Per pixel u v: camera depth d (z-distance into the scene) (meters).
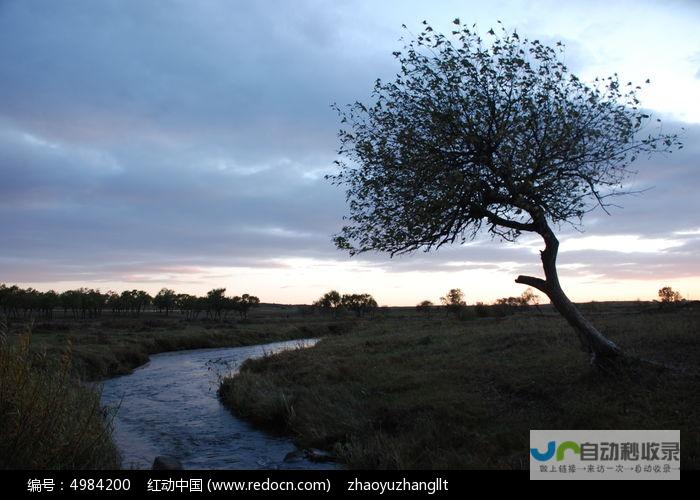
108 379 24.11
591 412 10.02
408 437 10.20
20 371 8.05
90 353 26.34
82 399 10.02
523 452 8.78
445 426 10.51
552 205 12.97
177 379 24.16
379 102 13.24
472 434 9.89
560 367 13.50
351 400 13.50
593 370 12.30
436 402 11.96
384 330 37.41
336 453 10.41
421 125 13.16
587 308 47.94
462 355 17.81
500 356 16.48
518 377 13.19
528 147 12.49
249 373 19.83
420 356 19.19
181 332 49.12
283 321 87.19
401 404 12.24
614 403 10.36
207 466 10.17
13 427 7.64
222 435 13.02
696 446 8.05
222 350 41.97
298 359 22.25
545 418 10.30
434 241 13.66
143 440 12.57
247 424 14.32
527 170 12.59
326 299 107.75
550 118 12.52
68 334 41.31
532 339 18.62
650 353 13.61
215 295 105.25
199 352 40.16
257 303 110.62
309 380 17.08
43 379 8.69
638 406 10.10
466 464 8.38
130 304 108.00
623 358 12.22
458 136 12.83
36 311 102.94
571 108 12.70
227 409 16.62
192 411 16.36
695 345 13.91
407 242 13.48
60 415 8.36
